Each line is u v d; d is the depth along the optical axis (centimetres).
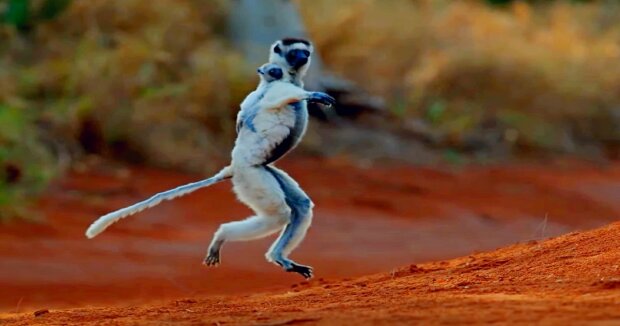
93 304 1970
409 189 3444
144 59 3600
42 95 3569
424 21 4991
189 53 3847
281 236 1552
